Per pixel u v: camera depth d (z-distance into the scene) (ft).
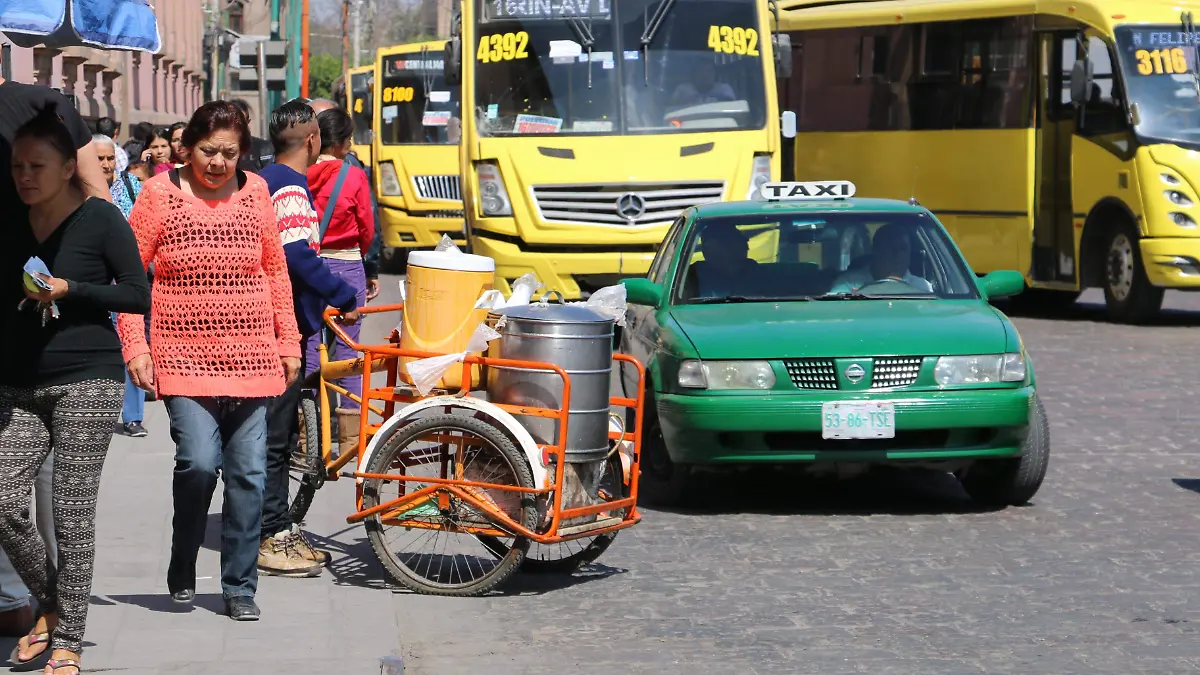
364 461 30.53
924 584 31.55
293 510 33.45
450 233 111.14
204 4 198.08
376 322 81.05
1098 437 49.06
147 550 32.42
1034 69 86.43
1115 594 30.71
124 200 50.39
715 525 37.32
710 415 37.11
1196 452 46.44
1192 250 79.71
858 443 37.42
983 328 38.22
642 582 31.86
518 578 32.07
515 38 68.64
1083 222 84.38
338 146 41.11
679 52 68.90
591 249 66.90
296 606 28.89
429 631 28.09
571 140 67.41
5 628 25.76
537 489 29.58
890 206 44.04
